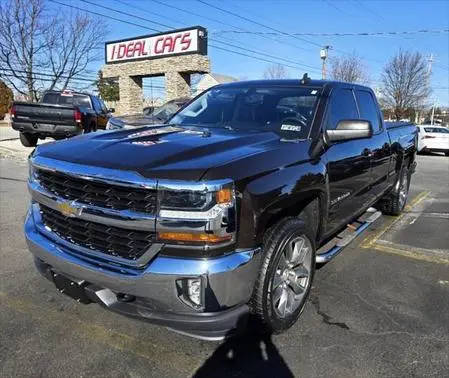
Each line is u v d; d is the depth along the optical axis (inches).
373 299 154.1
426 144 850.1
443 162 681.6
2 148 576.4
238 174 104.7
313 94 161.6
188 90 946.1
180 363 115.4
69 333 127.3
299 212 139.1
